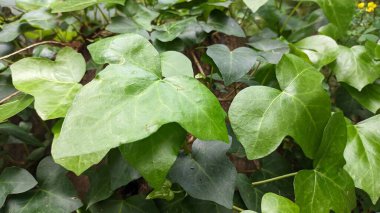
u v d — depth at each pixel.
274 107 0.24
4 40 0.31
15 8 0.37
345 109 0.38
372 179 0.26
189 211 0.26
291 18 0.44
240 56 0.27
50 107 0.22
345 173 0.26
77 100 0.18
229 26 0.35
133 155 0.19
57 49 0.33
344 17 0.37
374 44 0.35
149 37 0.31
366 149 0.27
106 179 0.26
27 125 0.34
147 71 0.20
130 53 0.23
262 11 0.43
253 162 0.35
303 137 0.24
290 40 0.42
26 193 0.25
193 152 0.24
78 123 0.17
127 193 0.30
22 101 0.25
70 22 0.35
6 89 0.29
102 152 0.17
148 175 0.19
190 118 0.18
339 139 0.25
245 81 0.32
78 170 0.17
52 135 0.34
